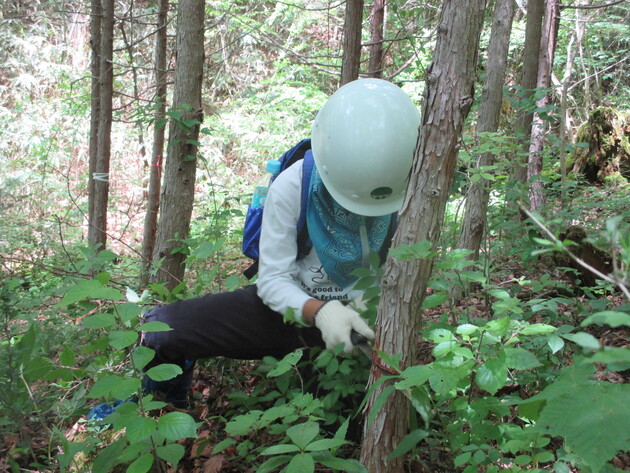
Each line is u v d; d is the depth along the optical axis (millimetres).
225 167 10711
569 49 9938
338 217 2115
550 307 2152
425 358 2557
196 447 2146
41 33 13352
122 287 3688
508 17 4246
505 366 1439
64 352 1976
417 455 1781
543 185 5176
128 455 1615
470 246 3961
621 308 2432
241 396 2201
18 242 5410
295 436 1452
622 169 8344
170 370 1585
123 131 11211
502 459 1568
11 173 7711
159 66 6121
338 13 12867
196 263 4164
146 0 12984
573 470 1756
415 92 8984
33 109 11094
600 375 2623
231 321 2293
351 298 2264
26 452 1973
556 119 5242
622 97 11602
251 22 11641
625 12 12383
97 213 5867
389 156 1899
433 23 7949
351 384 1979
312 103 11266
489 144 2857
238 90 13992
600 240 1004
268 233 2166
